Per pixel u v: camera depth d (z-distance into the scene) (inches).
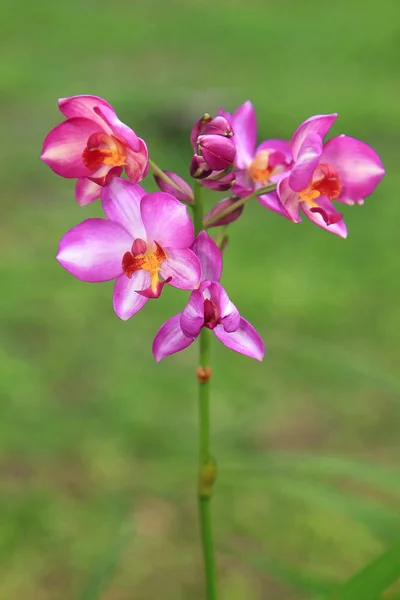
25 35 94.0
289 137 63.0
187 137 62.9
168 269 18.9
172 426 33.9
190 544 28.5
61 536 28.1
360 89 75.5
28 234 50.3
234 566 27.6
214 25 101.4
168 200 18.7
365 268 46.9
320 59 87.0
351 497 22.0
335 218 19.3
